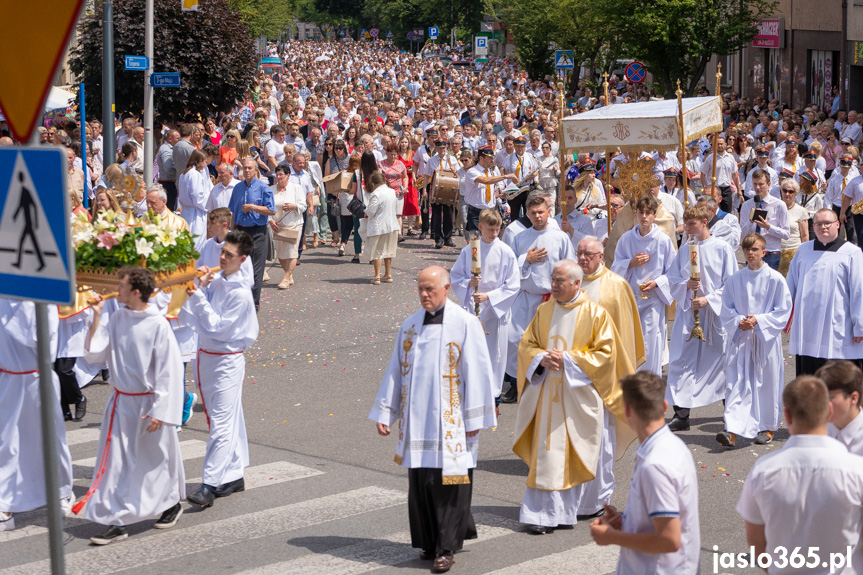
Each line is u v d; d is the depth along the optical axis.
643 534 5.38
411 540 8.51
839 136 30.23
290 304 18.34
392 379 8.30
